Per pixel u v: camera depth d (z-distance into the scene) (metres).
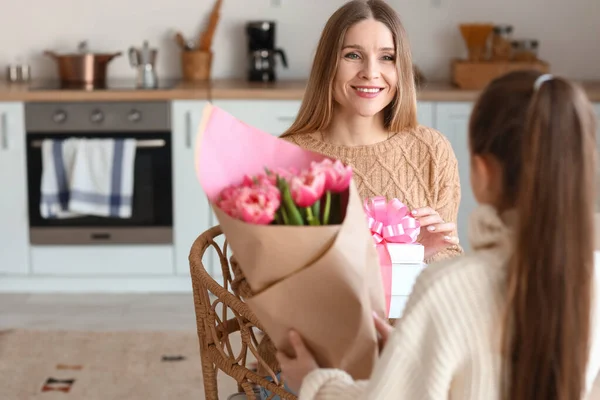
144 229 4.77
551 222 1.18
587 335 1.23
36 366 3.84
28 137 4.68
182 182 4.73
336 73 2.26
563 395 1.22
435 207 2.38
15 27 5.25
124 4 5.25
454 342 1.23
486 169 1.27
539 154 1.18
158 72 5.34
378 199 1.88
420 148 2.36
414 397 1.25
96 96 4.63
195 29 5.29
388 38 2.23
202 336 1.94
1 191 4.73
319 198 1.46
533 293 1.19
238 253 1.40
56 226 4.77
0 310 4.55
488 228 1.27
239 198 1.36
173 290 4.88
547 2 5.24
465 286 1.24
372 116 2.33
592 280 1.23
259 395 2.00
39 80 5.18
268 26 5.06
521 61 4.92
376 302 1.51
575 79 5.31
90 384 3.67
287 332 1.45
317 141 2.35
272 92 4.64
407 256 1.81
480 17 5.25
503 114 1.23
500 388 1.23
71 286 4.87
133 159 4.65
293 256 1.37
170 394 3.58
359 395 1.34
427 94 4.66
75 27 5.27
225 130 1.54
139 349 4.04
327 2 5.24
